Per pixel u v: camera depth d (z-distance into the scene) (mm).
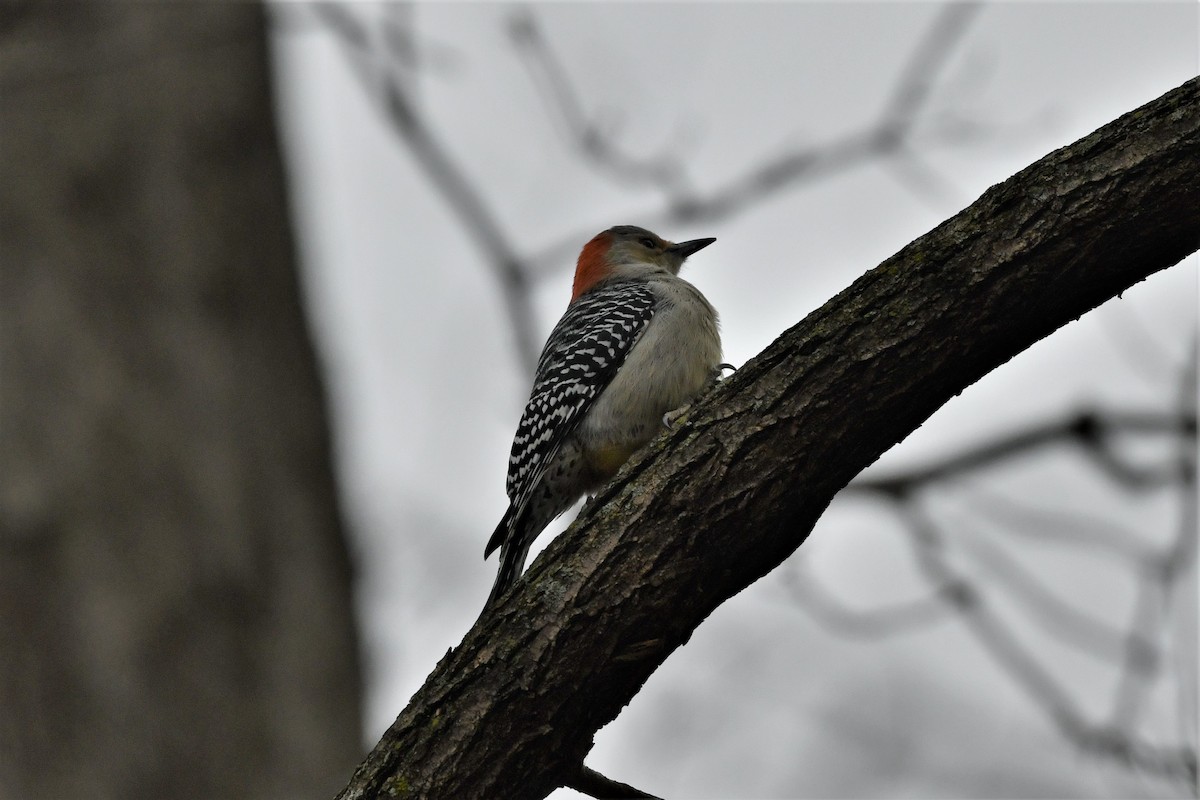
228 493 10891
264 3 12500
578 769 7172
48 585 10172
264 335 11617
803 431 6859
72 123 11352
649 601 6969
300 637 10812
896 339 6750
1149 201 6488
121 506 10500
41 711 9883
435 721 7035
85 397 10680
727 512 6926
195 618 10414
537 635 6977
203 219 11586
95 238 11125
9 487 10336
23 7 11352
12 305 10773
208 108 11906
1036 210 6633
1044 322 6750
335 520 11562
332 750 10594
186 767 10023
